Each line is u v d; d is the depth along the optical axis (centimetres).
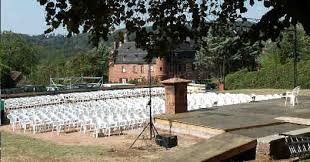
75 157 1549
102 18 544
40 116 2434
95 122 2133
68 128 2319
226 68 5888
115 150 1673
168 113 2178
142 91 4728
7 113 2991
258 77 4944
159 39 630
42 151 1658
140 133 1931
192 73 8338
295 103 2552
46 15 506
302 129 1563
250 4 573
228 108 2391
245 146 1405
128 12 614
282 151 1423
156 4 632
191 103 2956
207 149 1401
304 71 4584
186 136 1831
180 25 629
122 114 2388
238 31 648
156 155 1571
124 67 8975
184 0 639
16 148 1709
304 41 4881
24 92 5144
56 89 5369
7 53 9419
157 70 8119
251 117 1967
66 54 14438
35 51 9950
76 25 510
